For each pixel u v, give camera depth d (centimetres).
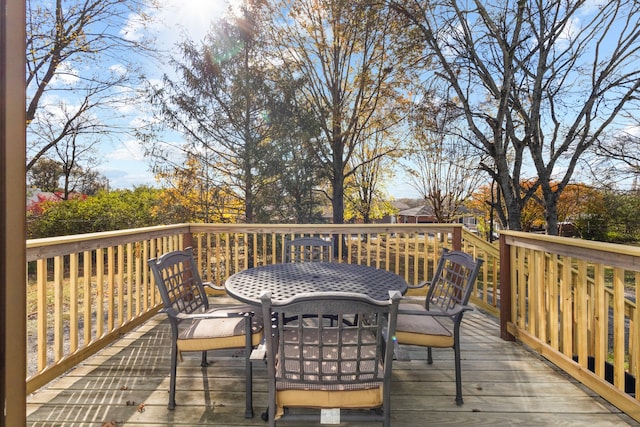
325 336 190
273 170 751
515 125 799
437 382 231
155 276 197
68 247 242
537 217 1033
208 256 428
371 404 148
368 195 1244
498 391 219
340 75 935
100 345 277
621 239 959
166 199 805
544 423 186
